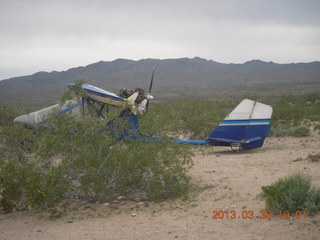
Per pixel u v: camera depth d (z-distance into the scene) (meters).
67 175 7.71
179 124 15.70
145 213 7.04
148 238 5.65
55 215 7.12
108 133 8.60
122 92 12.94
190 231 5.79
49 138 8.01
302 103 28.89
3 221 7.08
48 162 7.78
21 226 6.71
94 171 7.55
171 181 8.04
